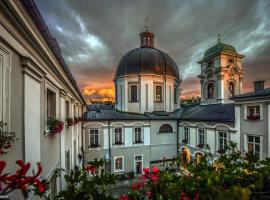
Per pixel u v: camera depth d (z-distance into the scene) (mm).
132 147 22047
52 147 6598
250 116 13859
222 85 22969
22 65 4070
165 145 23672
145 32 31609
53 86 6809
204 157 3117
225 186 2279
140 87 26750
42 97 5477
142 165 22312
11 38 3506
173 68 28859
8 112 3414
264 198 2250
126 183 18078
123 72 27922
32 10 3643
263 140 13031
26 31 3984
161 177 2637
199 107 25219
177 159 3732
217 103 23312
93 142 20703
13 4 3164
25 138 4098
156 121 23406
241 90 23781
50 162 6270
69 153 10766
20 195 3760
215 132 17906
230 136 16062
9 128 3428
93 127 20594
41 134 5309
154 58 27688
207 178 2188
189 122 22016
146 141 22781
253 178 2406
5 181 1263
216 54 23594
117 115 23016
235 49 24141
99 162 2949
